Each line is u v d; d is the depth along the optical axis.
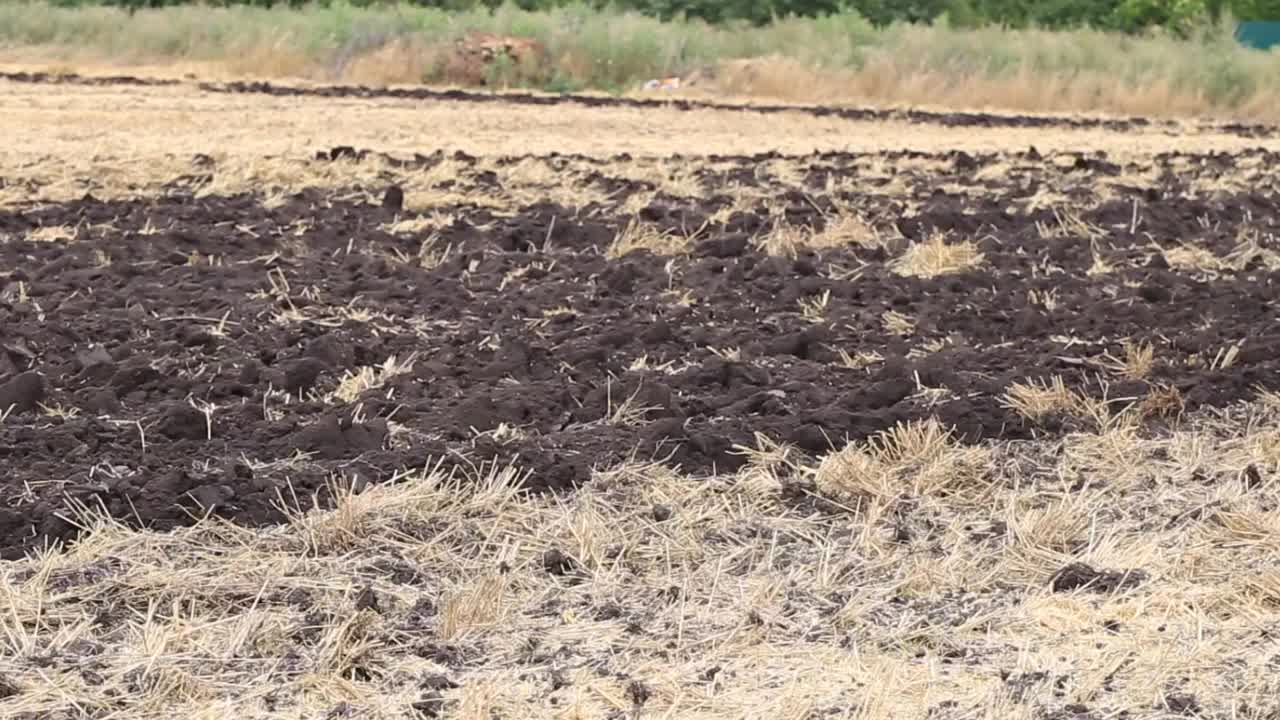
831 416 20.53
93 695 13.44
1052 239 34.66
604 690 13.62
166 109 61.38
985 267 31.83
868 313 26.83
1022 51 91.62
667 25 95.81
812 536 17.33
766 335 25.33
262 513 17.25
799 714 13.16
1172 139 65.75
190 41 88.06
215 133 53.03
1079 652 14.45
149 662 13.92
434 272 29.61
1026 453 19.94
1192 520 17.73
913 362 22.61
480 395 20.95
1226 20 104.75
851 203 39.09
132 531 16.64
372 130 56.47
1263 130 73.75
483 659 14.28
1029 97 85.44
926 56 88.81
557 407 20.83
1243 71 87.69
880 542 17.11
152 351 23.03
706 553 16.77
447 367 22.42
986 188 43.97
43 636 14.56
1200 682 13.90
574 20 91.06
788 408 21.08
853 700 13.52
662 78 87.19
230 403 20.88
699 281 29.16
